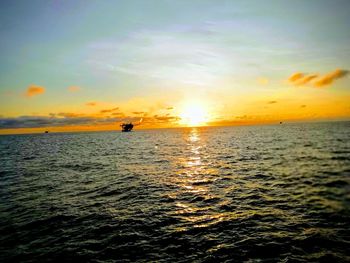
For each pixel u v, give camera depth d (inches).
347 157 1194.0
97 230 443.2
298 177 800.9
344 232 397.4
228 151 1672.0
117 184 804.0
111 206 580.1
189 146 2255.2
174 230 434.6
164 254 354.0
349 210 489.7
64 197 667.4
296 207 521.0
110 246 381.7
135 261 337.1
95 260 342.6
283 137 2952.8
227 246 370.3
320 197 581.6
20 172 1093.8
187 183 788.6
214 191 680.4
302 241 374.6
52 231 443.2
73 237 417.1
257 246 366.0
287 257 334.3
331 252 342.0
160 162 1286.9
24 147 2832.2
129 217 504.1
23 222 488.4
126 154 1736.0
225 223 457.1
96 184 813.2
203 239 396.5
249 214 496.4
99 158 1545.3
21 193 719.1
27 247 386.0
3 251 375.2
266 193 637.3
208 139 3250.5
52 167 1215.6
